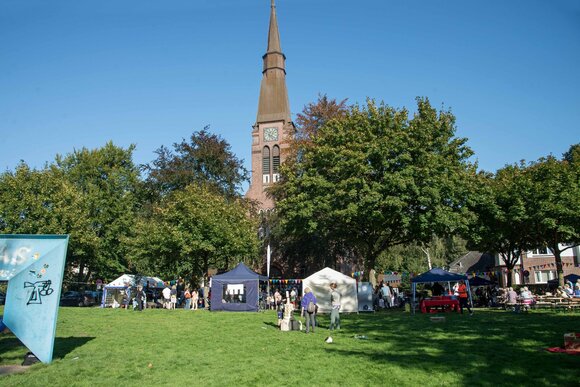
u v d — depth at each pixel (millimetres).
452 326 20219
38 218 44062
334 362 12250
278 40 79188
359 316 27922
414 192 31688
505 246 40000
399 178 31062
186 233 39750
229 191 50656
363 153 32844
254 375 10773
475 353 13102
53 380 10398
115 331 19750
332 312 20328
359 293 32531
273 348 14859
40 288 12727
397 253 56719
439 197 31547
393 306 38812
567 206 32688
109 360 12781
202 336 18062
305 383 9984
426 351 13742
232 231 41688
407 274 49750
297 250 50500
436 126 34844
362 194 32031
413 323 22281
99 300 49500
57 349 14742
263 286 43125
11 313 12438
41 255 12898
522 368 10836
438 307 30172
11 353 13906
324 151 35031
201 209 40938
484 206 35781
